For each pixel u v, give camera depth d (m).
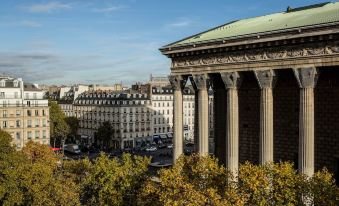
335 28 44.69
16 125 135.50
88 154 155.88
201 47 58.47
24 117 137.00
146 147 170.12
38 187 55.28
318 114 55.66
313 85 48.34
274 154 60.72
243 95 64.75
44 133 141.12
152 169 113.69
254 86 63.28
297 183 37.31
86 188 57.75
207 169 42.78
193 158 45.69
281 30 49.09
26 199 58.34
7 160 71.12
